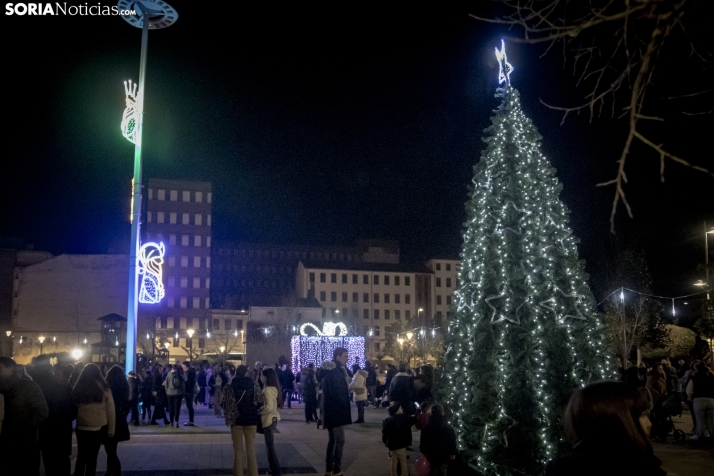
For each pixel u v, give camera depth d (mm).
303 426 18812
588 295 9664
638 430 2623
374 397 26125
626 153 2953
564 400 9125
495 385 9102
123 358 56406
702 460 11875
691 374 16156
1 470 7422
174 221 93062
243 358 77688
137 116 20484
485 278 9711
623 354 32500
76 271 75812
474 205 10281
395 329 81438
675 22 2852
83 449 8617
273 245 117000
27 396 7543
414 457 12508
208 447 13984
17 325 73688
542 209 9781
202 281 92688
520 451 9109
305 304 89250
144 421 20062
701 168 2797
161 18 20906
